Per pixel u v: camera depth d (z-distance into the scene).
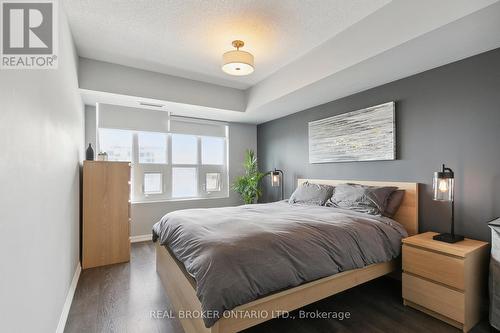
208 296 1.46
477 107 2.28
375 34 2.29
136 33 2.66
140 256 3.56
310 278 1.82
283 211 2.91
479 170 2.26
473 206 2.30
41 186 1.45
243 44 2.82
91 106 4.02
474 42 2.08
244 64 2.66
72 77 2.64
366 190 2.85
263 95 3.92
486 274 2.09
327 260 1.93
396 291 2.53
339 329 1.92
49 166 1.64
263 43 2.86
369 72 2.70
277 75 3.60
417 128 2.71
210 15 2.36
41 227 1.44
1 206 0.95
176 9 2.27
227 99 4.26
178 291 2.09
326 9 2.27
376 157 3.06
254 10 2.29
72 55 2.64
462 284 1.90
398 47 2.16
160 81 3.68
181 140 4.84
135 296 2.42
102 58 3.22
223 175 5.27
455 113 2.42
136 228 4.33
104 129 4.11
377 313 2.14
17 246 1.09
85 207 3.15
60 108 2.00
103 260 3.22
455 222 2.42
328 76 2.80
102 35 2.69
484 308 2.07
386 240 2.34
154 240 3.05
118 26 2.53
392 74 2.75
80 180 3.26
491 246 1.97
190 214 2.72
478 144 2.27
